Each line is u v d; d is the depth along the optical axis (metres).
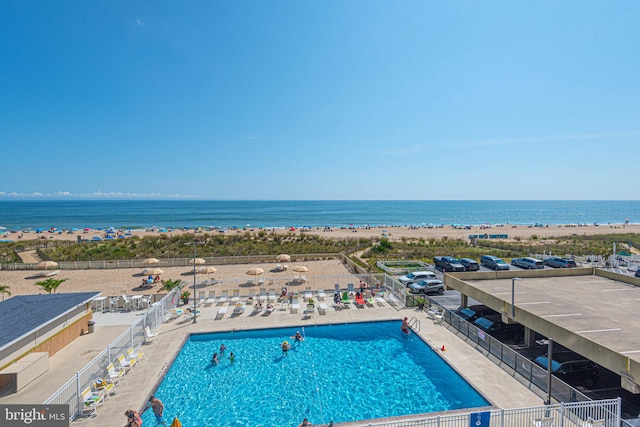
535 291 20.58
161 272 33.12
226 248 52.34
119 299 25.05
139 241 60.72
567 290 20.81
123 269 39.34
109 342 19.20
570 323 15.20
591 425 11.20
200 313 23.94
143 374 15.58
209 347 19.22
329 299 27.09
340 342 19.86
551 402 13.11
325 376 16.30
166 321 22.36
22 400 13.46
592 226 108.31
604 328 14.59
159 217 166.00
